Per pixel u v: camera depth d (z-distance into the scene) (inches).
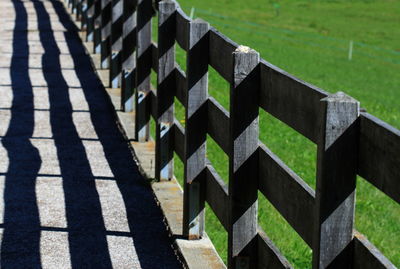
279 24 2824.8
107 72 681.6
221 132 293.9
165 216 343.9
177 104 708.7
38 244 318.3
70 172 418.9
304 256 373.7
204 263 295.7
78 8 993.5
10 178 406.3
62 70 714.8
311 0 3508.9
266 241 249.8
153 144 467.8
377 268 173.5
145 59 465.7
